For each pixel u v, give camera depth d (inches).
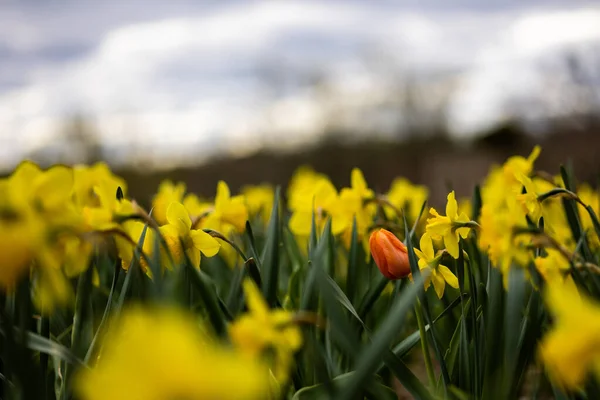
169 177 317.7
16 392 29.1
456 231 33.7
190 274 30.7
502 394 29.7
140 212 31.8
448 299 42.5
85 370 27.3
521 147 261.0
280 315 25.7
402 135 411.5
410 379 29.3
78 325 31.0
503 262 31.8
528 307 33.5
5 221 24.9
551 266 32.6
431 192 274.1
